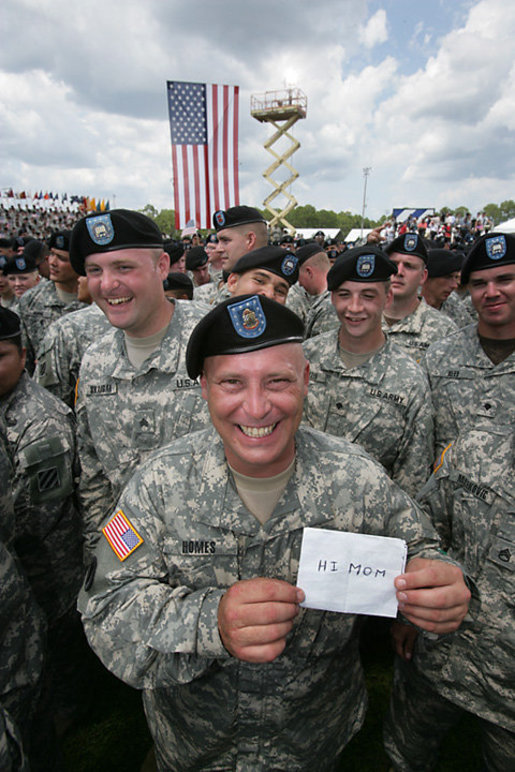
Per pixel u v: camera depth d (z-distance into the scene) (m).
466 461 1.95
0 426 1.99
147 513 1.41
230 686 1.47
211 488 1.40
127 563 1.38
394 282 3.77
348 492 1.41
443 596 1.20
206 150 11.20
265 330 1.15
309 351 2.99
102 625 1.31
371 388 2.64
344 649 1.55
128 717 2.70
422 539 1.42
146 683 1.27
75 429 2.49
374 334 2.70
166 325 2.36
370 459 1.50
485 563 1.80
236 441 1.25
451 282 4.78
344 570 1.25
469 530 1.88
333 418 2.77
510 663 1.70
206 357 1.24
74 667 2.62
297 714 1.53
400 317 3.95
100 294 2.14
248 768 1.57
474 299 2.35
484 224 31.44
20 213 37.62
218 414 1.24
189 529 1.39
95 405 2.37
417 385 2.55
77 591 2.59
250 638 1.08
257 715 1.49
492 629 1.74
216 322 1.18
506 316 2.27
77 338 3.33
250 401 1.16
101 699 2.82
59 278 4.55
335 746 1.68
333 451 1.49
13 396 2.27
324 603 1.26
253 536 1.38
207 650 1.16
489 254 2.20
